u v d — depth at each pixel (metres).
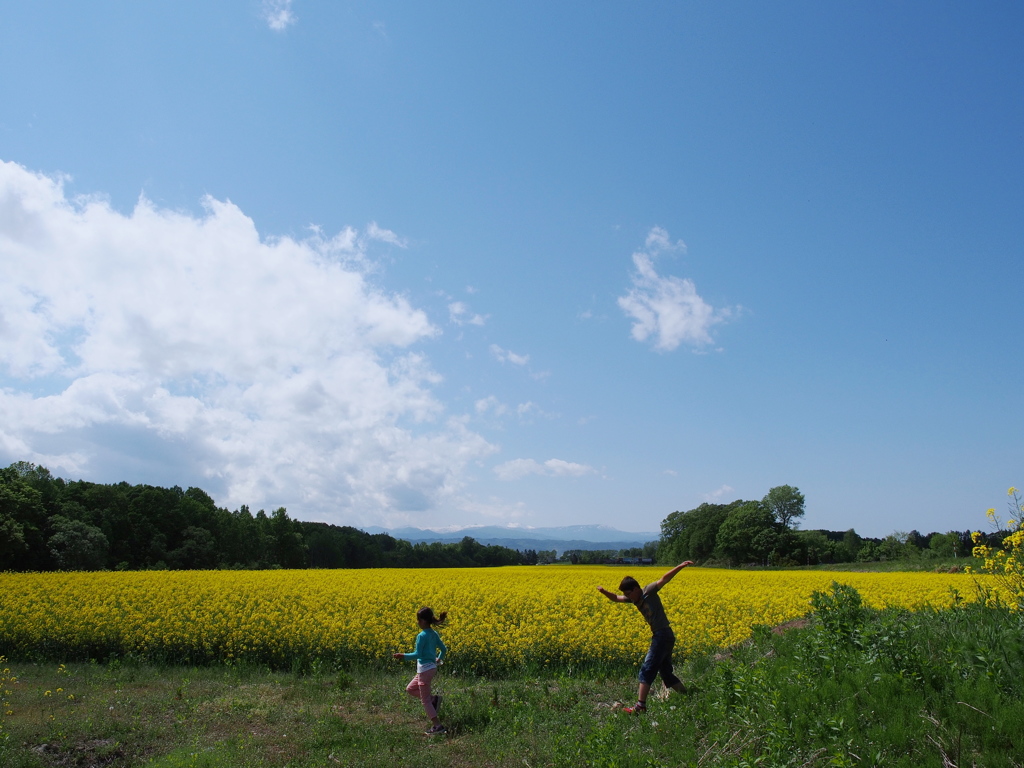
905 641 7.67
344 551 87.62
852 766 5.43
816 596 8.88
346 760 7.14
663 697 8.29
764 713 6.73
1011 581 8.72
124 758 7.45
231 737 7.86
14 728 8.00
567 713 8.41
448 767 7.01
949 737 5.85
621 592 8.34
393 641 13.09
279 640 13.67
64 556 44.47
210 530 65.69
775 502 87.06
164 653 13.75
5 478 50.38
